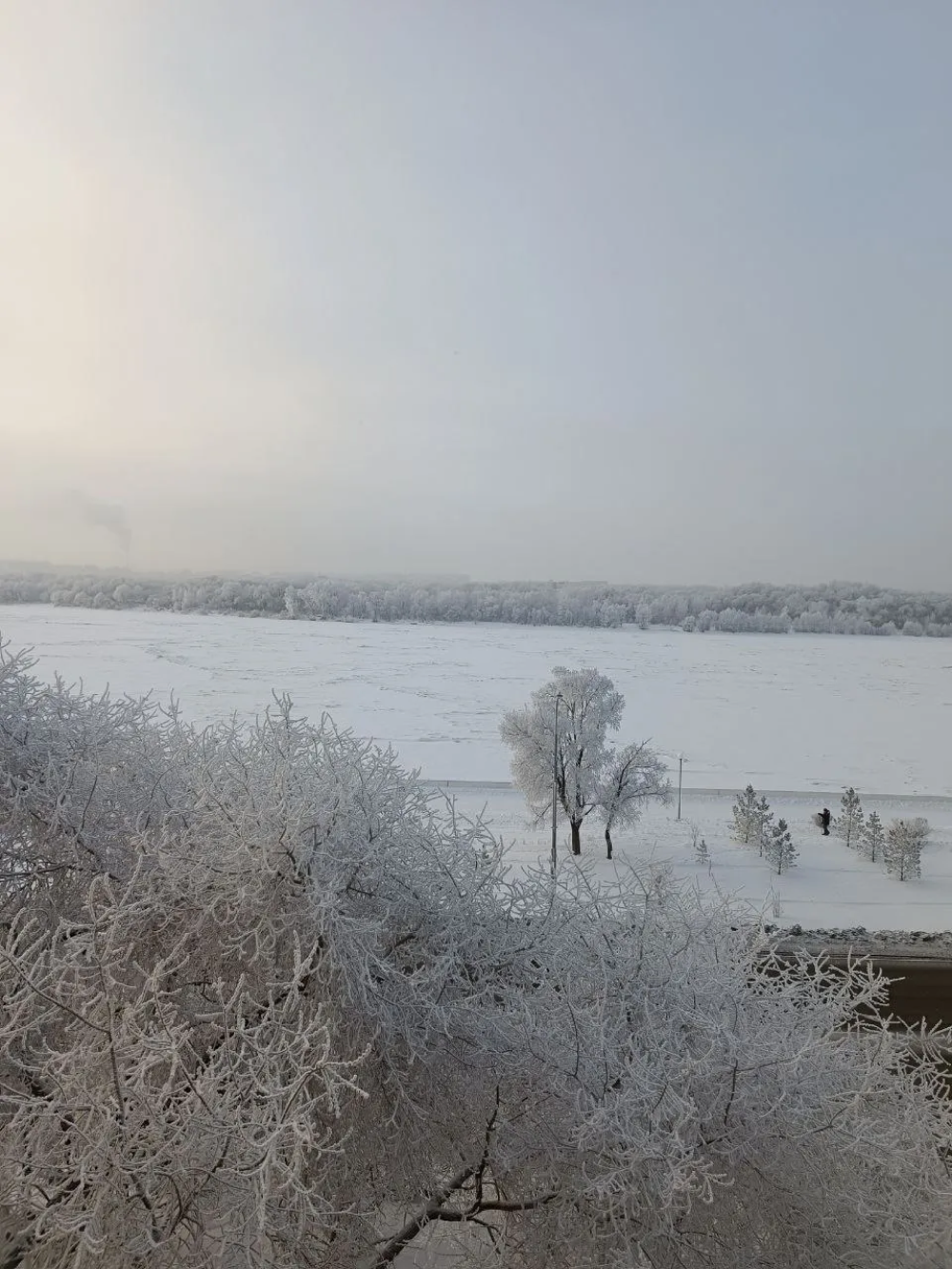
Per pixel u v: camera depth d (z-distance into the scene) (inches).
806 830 1067.3
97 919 160.9
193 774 234.8
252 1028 162.9
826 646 4055.1
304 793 204.5
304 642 3267.7
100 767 233.0
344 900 193.5
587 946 220.8
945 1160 209.2
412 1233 193.5
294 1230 155.2
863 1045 208.2
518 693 2202.3
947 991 521.0
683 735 1806.1
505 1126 191.6
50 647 2480.3
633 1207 173.8
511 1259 190.5
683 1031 199.6
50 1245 143.4
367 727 1699.1
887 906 737.0
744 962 220.8
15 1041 171.2
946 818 1166.3
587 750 996.6
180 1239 141.7
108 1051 138.8
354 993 189.9
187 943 203.9
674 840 1009.5
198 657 2514.8
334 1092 149.2
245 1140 137.2
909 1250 178.1
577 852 933.8
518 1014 198.2
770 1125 179.0
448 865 218.5
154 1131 134.0
